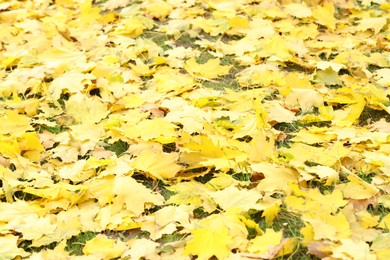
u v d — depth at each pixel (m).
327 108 3.26
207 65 3.76
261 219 2.47
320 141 2.95
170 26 4.45
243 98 3.39
